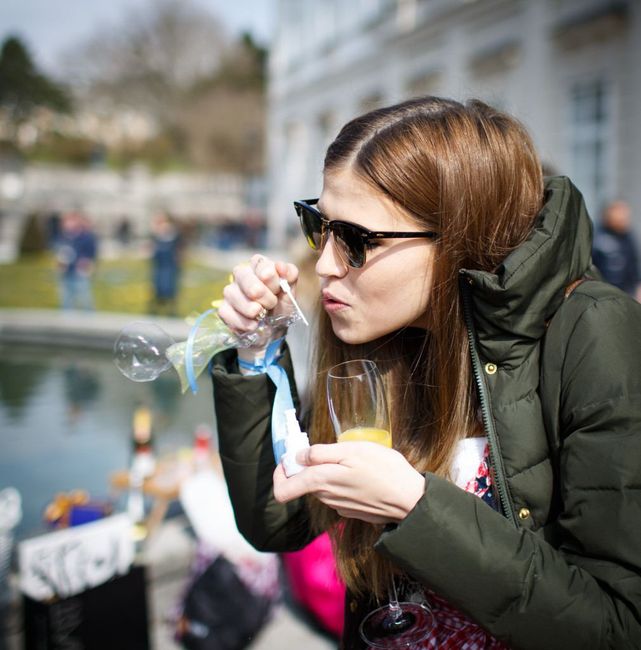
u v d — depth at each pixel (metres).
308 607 2.51
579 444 0.94
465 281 1.07
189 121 41.53
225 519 2.47
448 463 1.12
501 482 1.02
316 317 1.40
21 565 2.15
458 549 0.88
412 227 1.06
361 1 16.95
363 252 1.06
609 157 8.90
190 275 16.23
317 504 1.23
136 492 2.98
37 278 15.79
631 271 5.34
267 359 1.23
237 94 42.19
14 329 8.62
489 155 1.07
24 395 6.52
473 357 1.07
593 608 0.86
